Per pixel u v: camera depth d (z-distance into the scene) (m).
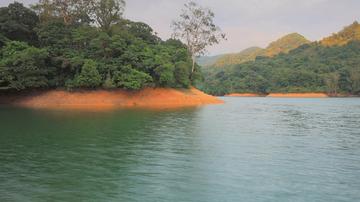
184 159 15.84
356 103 83.50
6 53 53.59
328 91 149.00
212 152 17.53
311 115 43.41
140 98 59.62
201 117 37.09
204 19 77.88
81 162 15.12
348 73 151.50
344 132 26.05
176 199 10.53
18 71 52.41
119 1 68.88
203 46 78.31
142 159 15.77
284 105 71.50
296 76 158.62
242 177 12.91
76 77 56.12
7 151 17.33
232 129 27.16
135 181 12.33
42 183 12.02
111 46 58.91
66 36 59.91
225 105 66.75
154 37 76.56
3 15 57.97
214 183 12.15
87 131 24.55
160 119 33.62
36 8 65.81
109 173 13.35
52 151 17.41
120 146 18.92
